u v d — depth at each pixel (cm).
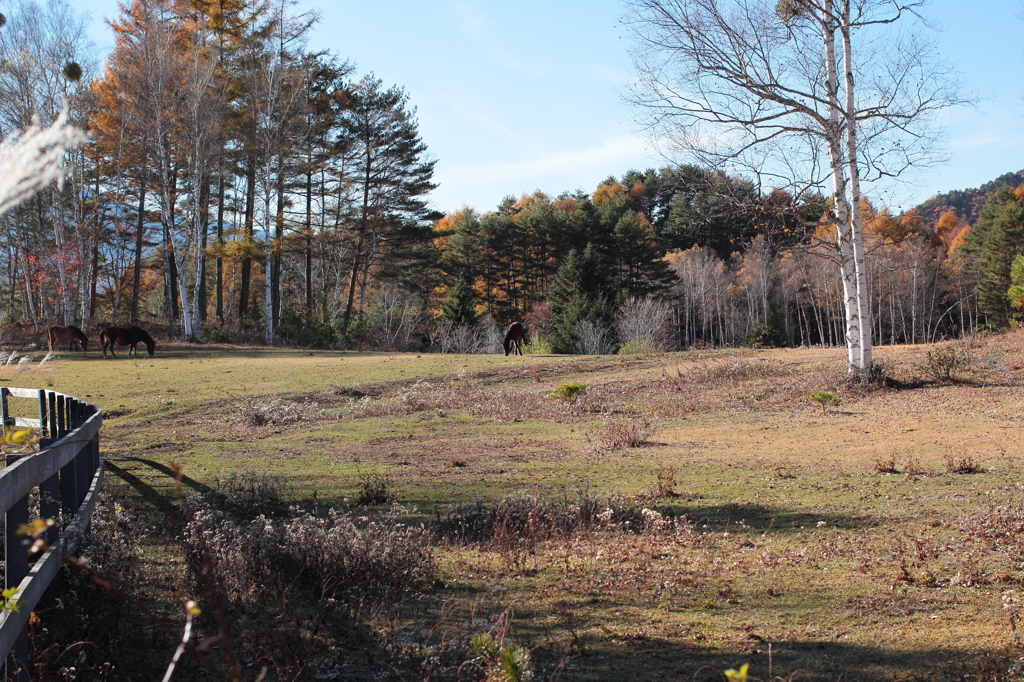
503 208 10638
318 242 4975
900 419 1631
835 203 2050
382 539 709
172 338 4031
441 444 1612
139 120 3681
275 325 4578
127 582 545
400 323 5247
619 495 1056
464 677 457
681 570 710
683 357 2939
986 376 2044
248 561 625
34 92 2856
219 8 4106
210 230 4762
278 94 4078
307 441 1688
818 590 634
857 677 456
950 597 594
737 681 180
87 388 2350
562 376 2695
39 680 389
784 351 2958
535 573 714
